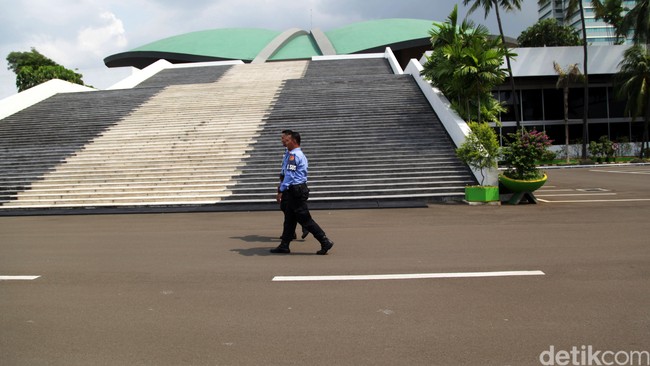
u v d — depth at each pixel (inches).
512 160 487.8
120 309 184.1
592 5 1279.5
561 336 149.4
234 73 1200.2
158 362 137.8
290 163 269.6
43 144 712.4
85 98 911.7
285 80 953.5
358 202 503.8
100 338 156.0
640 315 164.9
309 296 193.8
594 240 291.1
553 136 1425.9
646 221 356.5
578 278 210.2
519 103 1428.4
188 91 918.4
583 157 1253.1
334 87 877.2
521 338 148.6
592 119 1427.2
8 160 664.4
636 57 1210.6
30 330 164.1
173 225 402.0
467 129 579.8
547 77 1387.8
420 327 158.7
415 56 1946.4
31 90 903.1
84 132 742.5
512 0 1193.4
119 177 597.9
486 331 154.4
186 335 157.1
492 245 283.9
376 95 823.1
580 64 1349.7
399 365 132.2
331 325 162.4
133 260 268.7
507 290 195.5
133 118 791.1
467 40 668.7
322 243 268.2
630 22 1202.6
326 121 717.9
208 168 600.7
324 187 539.2
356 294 194.9
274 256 269.1
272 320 168.4
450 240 302.5
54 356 143.2
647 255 250.1
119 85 1034.1
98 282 223.3
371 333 154.8
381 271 229.5
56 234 372.5
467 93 658.8
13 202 552.4
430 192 522.0
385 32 1888.5
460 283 206.7
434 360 134.9
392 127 682.2
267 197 534.6
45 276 236.4
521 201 490.9
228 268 243.4
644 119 1357.0
